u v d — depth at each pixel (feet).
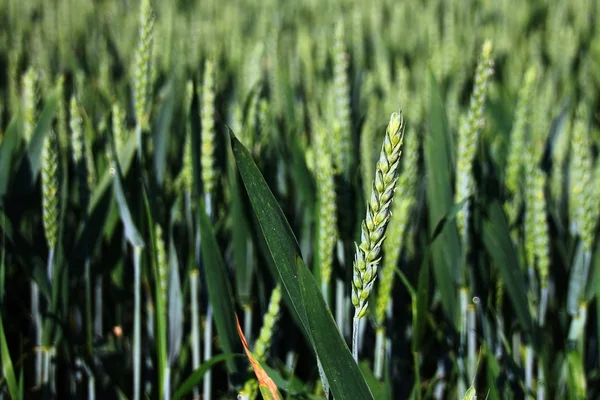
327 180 2.54
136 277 2.81
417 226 3.45
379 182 1.86
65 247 2.94
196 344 2.89
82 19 7.66
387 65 5.05
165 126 2.95
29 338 3.10
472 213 2.84
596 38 7.74
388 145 1.86
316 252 2.65
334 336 1.97
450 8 8.54
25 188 2.85
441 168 2.80
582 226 2.76
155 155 2.96
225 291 2.64
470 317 2.90
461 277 2.82
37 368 2.97
